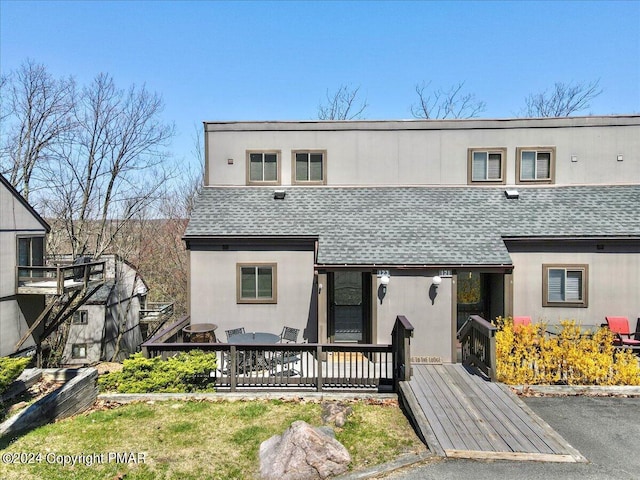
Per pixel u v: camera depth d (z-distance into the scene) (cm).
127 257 2241
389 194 1181
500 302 995
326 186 1218
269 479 454
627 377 702
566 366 714
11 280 1209
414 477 440
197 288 1056
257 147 1219
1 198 1176
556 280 1008
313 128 1219
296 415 622
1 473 460
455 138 1205
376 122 1213
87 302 1836
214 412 636
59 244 2311
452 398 629
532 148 1180
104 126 2130
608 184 1164
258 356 753
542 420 562
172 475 463
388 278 920
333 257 943
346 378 724
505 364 722
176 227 2777
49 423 598
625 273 991
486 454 475
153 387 711
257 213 1111
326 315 1009
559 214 1059
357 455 496
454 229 1030
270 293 1057
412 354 909
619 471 446
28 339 1287
